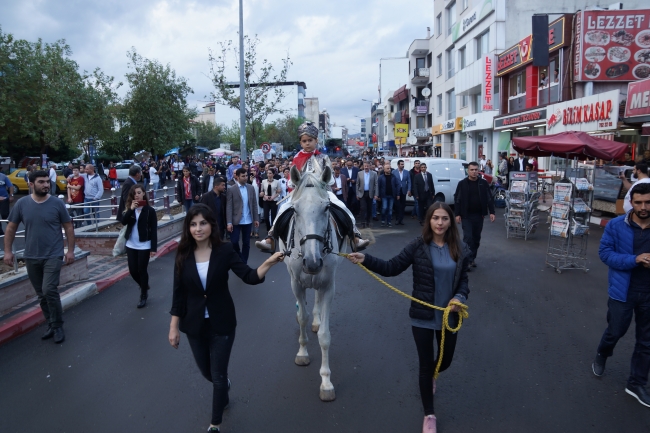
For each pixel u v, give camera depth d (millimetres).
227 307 3791
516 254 10398
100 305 7324
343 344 5652
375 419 4062
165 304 7340
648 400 4164
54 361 5359
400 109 56625
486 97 27250
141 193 6965
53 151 40875
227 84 23812
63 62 31906
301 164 5578
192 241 3797
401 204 15312
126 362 5301
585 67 18250
